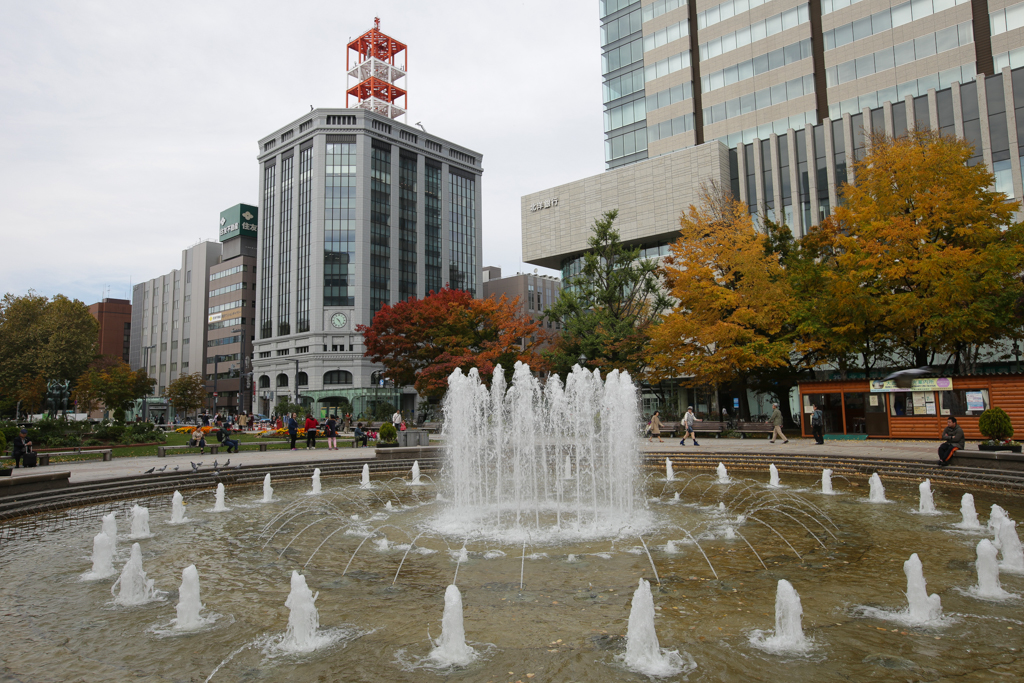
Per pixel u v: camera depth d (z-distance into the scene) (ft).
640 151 166.61
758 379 104.47
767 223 110.63
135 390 228.63
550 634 19.94
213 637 20.26
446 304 119.14
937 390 75.15
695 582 25.58
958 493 46.98
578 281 112.88
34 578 27.78
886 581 25.21
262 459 75.31
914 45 124.88
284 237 262.67
